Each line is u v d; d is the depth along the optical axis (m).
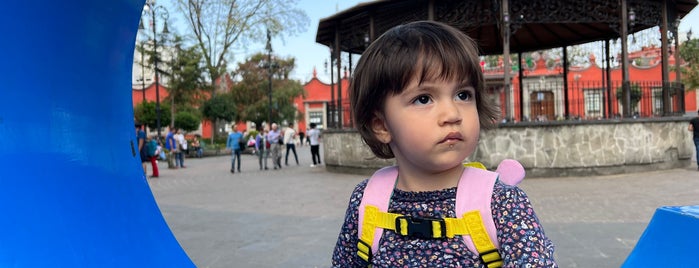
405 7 11.74
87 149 1.68
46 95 1.52
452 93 0.96
